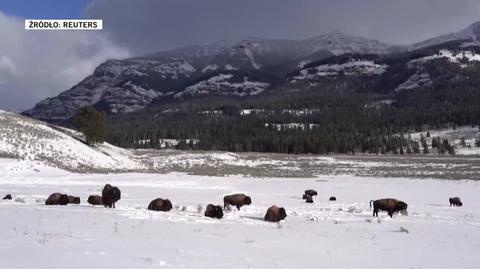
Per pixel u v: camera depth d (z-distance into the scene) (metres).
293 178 57.06
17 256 10.05
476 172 68.56
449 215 25.45
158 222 17.19
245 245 13.83
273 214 20.31
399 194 38.94
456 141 157.62
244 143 156.38
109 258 10.41
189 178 51.28
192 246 12.91
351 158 109.62
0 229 13.41
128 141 155.38
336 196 37.16
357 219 22.41
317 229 18.28
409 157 116.69
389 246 15.16
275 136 158.50
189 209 23.50
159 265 10.08
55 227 14.34
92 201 23.81
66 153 60.50
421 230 19.08
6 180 41.34
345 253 13.60
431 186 46.25
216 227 17.17
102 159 66.25
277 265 11.23
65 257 10.22
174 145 161.12
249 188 42.50
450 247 15.38
